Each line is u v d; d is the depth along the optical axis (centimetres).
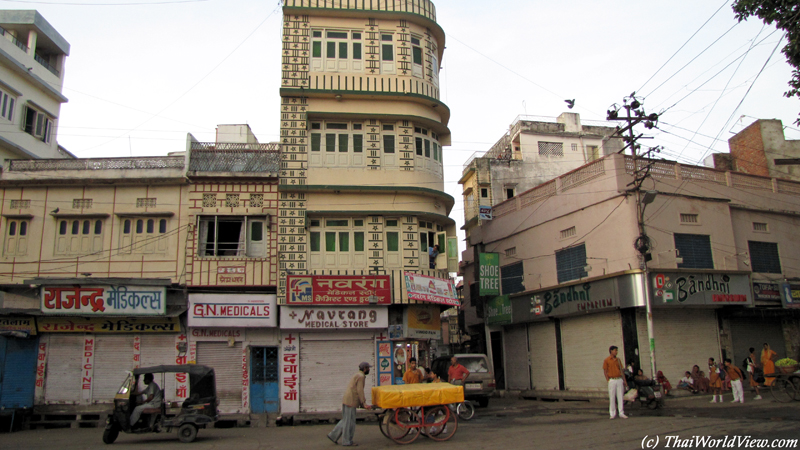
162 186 2028
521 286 2694
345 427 1157
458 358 2156
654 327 2006
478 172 3234
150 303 1867
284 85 2080
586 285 2172
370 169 2077
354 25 2169
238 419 1834
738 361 2166
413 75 2172
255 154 2109
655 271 1955
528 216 2664
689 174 2253
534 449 984
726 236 2216
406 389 1174
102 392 1889
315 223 2038
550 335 2461
